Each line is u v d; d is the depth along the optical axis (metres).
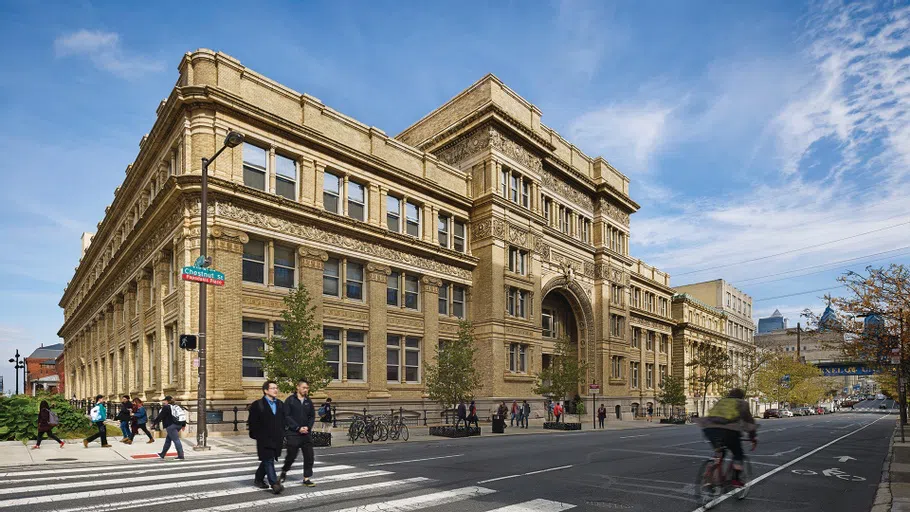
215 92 24.80
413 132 45.12
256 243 26.30
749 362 99.19
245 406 23.98
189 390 23.31
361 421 22.72
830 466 15.89
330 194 30.08
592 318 49.91
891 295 27.33
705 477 10.20
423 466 14.02
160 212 26.69
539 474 12.93
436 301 35.34
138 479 11.35
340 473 12.51
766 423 50.75
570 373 36.59
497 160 38.78
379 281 31.64
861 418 70.38
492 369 36.41
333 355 29.16
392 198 33.84
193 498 9.38
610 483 11.81
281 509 8.62
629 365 54.34
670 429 36.38
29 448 18.00
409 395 32.75
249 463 14.30
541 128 44.22
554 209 46.00
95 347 49.66
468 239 38.81
